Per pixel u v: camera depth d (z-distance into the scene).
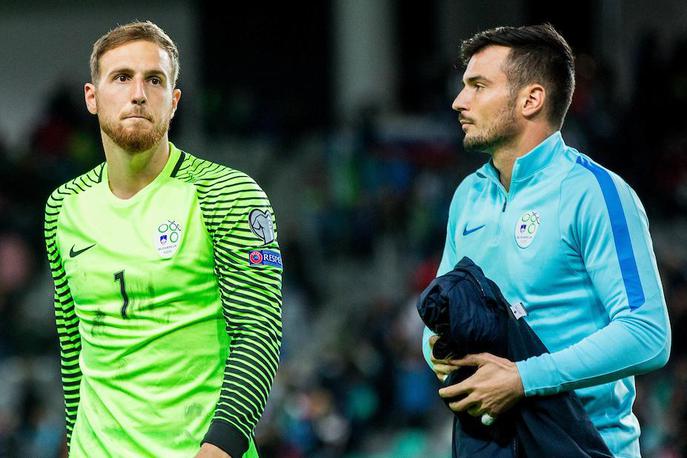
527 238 13.23
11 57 83.25
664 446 34.94
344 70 76.25
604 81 64.19
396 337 47.25
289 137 75.06
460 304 12.84
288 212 66.69
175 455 12.60
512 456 12.88
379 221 60.19
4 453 44.59
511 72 13.51
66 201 13.36
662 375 42.06
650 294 12.64
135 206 12.97
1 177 63.53
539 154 13.40
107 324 12.91
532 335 12.92
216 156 72.50
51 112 68.94
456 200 14.41
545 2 77.81
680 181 60.41
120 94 12.76
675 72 64.62
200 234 12.79
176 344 12.73
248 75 84.56
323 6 84.06
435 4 79.06
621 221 12.81
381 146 65.12
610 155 59.19
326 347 53.56
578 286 13.08
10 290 59.12
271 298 12.69
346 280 59.16
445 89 68.38
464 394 12.79
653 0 75.62
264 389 12.31
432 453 43.50
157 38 13.03
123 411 12.76
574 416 12.75
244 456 12.70
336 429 44.78
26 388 47.28
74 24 83.44
